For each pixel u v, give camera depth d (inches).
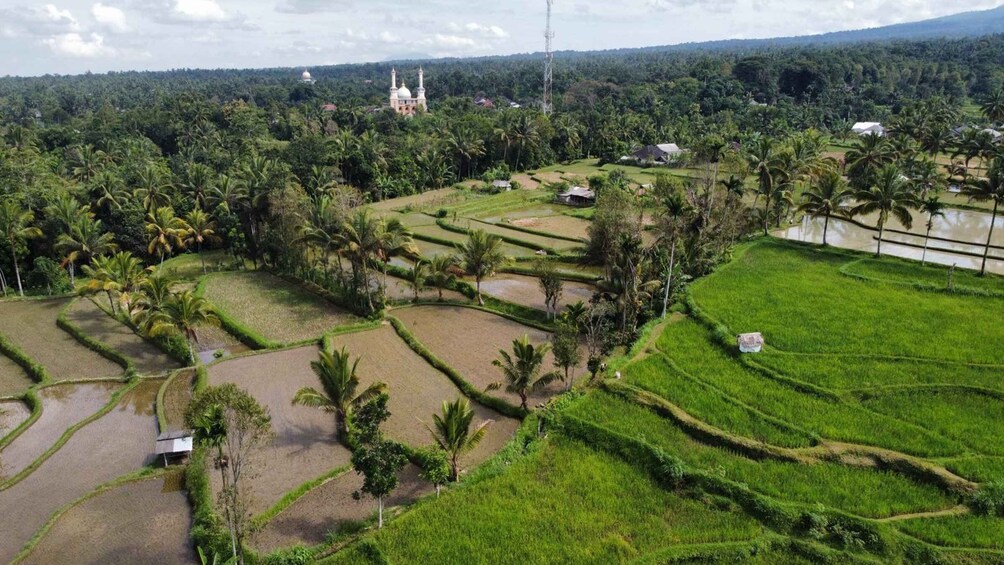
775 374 1675.7
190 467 1405.0
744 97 7662.4
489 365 1882.4
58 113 7037.4
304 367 1919.3
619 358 1790.1
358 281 2498.8
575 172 5413.4
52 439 1608.0
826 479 1289.4
